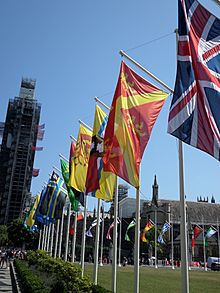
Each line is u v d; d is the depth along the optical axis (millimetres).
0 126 170875
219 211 133625
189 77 11844
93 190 18625
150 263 94875
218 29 12602
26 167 160125
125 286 30281
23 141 163250
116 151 15008
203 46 12195
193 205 134500
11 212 152625
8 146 162500
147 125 15328
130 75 16156
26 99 169750
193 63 11852
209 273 61000
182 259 12203
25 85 175625
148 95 16031
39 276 26422
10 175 157250
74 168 23984
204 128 11328
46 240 69750
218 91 11820
